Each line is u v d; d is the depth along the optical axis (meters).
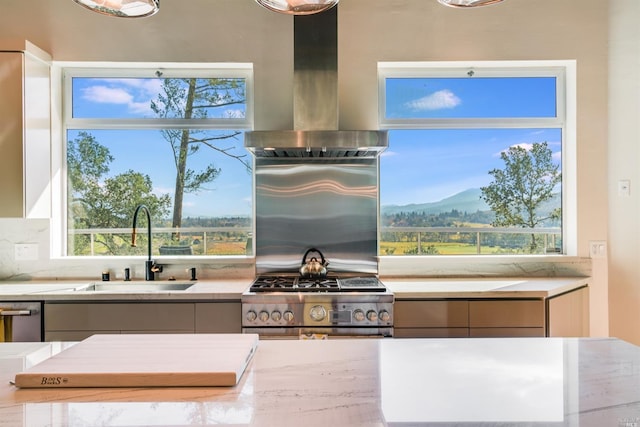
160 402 0.81
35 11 2.79
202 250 3.01
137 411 0.77
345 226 2.87
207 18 2.84
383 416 0.75
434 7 2.85
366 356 1.10
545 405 0.79
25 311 2.22
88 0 1.37
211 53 2.85
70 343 1.23
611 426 0.70
